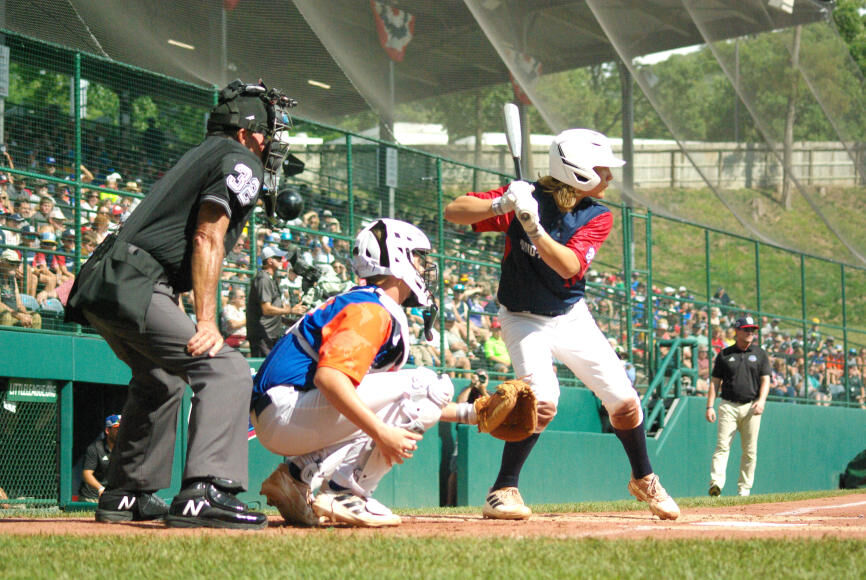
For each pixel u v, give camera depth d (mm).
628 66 30156
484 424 10797
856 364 50094
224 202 11086
